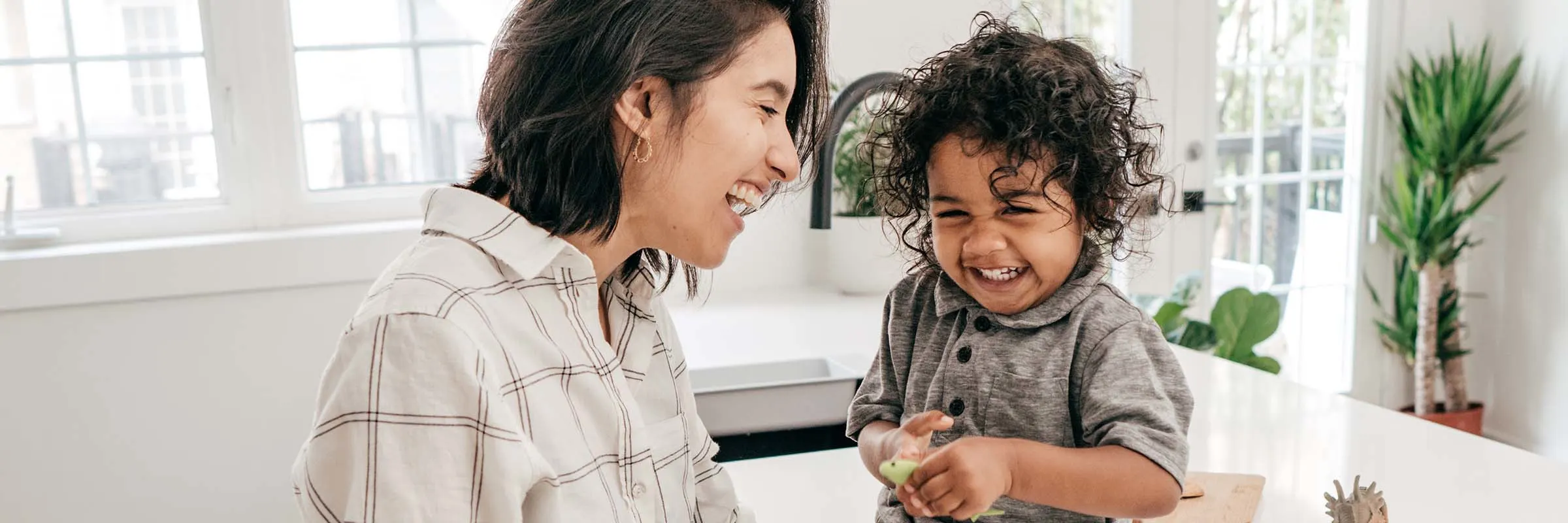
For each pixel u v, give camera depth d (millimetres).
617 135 757
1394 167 3506
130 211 2328
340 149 2461
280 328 2283
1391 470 1252
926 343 947
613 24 724
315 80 2416
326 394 673
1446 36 3473
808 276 2621
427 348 647
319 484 653
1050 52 836
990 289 858
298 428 2328
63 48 2266
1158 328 880
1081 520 858
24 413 2168
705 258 816
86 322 2170
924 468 729
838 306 2330
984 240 821
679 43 734
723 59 751
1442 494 1175
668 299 2416
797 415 1529
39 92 2266
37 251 2146
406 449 637
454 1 2477
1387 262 3592
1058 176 796
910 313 977
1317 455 1302
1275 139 3322
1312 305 3514
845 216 2434
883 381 982
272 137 2385
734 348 1911
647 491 771
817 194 1305
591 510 708
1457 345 3512
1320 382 3584
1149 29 2973
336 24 2408
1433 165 3330
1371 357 3637
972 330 903
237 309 2250
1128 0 2934
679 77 739
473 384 645
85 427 2207
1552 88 3328
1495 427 3650
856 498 1214
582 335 762
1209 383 1624
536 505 683
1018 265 838
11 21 2229
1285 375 3510
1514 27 3430
